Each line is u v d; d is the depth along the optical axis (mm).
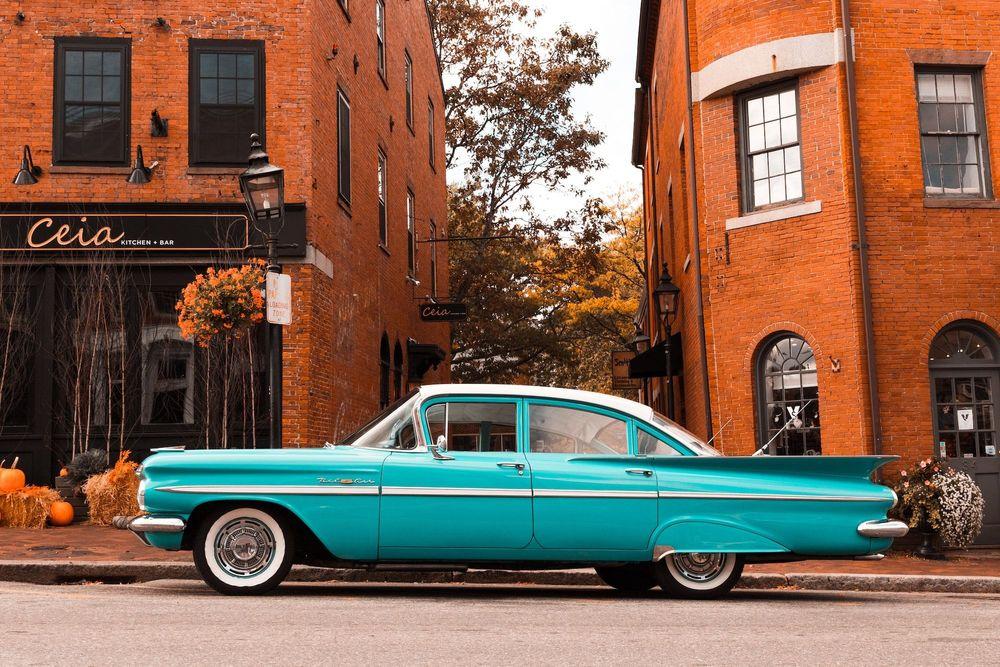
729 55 15281
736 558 8352
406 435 8250
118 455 14969
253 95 15633
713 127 15641
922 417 13867
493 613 7141
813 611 7625
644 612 7348
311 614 6895
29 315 15117
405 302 23953
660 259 24469
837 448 14000
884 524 8203
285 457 8055
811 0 14641
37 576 9562
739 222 15156
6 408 14930
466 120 36125
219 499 7945
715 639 6102
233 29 15719
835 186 14320
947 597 9367
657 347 19188
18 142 15297
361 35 19656
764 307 14828
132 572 9617
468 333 36719
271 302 11742
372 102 20656
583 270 37812
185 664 5055
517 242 36531
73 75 15500
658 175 23688
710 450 8523
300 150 15539
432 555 8055
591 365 54250
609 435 8359
